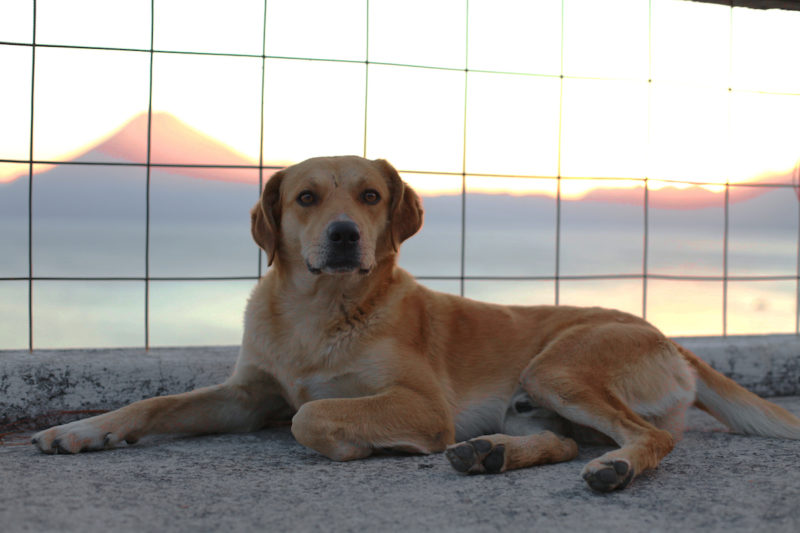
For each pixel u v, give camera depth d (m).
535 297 13.16
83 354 3.74
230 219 29.09
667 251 23.33
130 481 2.39
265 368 3.12
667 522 2.05
